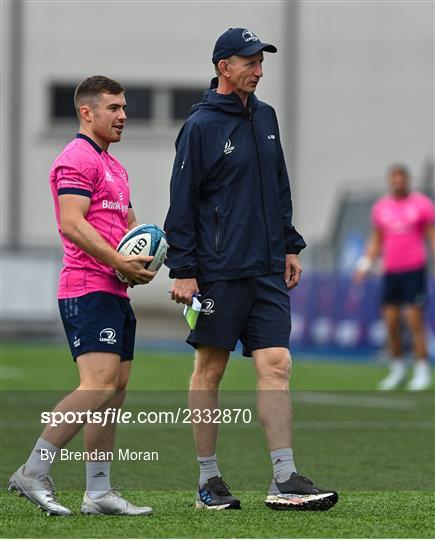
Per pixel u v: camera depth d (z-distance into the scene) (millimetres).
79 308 23859
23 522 23156
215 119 25469
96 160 24000
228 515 24234
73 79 95562
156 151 96312
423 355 54656
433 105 97312
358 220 74688
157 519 23641
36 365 61938
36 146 95125
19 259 78562
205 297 25516
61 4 95250
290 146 96250
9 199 94812
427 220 54594
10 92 94750
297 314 74188
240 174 25422
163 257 23953
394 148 97125
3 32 94688
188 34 96562
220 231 25438
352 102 96625
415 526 23062
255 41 25359
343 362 67250
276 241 25828
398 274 54375
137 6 96188
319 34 96312
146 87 96625
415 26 96938
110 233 24078
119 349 23953
